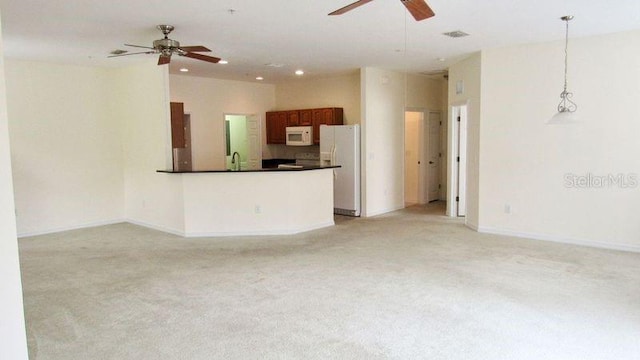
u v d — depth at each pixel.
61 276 4.48
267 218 6.34
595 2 3.95
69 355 2.85
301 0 3.80
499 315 3.37
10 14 4.10
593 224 5.43
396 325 3.22
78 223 6.94
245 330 3.18
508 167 6.01
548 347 2.86
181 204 6.28
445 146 9.34
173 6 3.93
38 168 6.50
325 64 7.10
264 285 4.12
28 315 3.50
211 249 5.50
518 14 4.30
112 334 3.15
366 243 5.68
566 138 5.54
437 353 2.81
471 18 4.44
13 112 6.24
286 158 9.64
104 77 7.11
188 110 8.28
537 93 5.70
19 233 6.35
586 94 5.37
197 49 4.64
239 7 3.99
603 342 2.92
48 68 6.53
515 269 4.49
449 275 4.32
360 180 7.67
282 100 9.54
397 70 7.89
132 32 4.81
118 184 7.36
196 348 2.92
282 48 5.82
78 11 4.04
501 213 6.13
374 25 4.67
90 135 7.01
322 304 3.64
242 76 8.34
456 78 7.03
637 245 5.16
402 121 8.29
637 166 5.12
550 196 5.72
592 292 3.82
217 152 8.77
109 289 4.08
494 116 6.07
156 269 4.68
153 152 6.72
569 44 5.42
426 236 6.04
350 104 8.40
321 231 6.48
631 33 5.02
